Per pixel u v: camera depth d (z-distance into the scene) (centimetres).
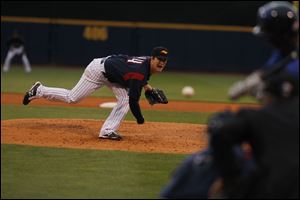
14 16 11119
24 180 2380
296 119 1411
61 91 3325
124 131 3588
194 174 1520
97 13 11175
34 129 3516
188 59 10500
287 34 1575
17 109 4791
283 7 1582
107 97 6034
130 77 2975
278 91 1430
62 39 10606
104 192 2236
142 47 10525
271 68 1513
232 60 10431
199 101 6041
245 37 10362
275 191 1379
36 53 10656
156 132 3600
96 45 10606
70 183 2353
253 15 10706
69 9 11138
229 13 10850
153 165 2712
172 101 5931
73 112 4678
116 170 2594
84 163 2703
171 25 10444
